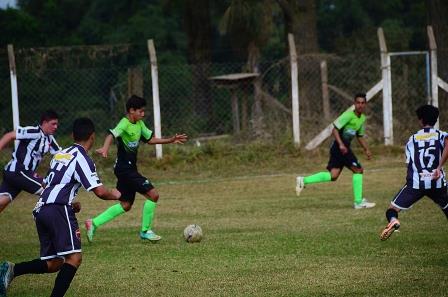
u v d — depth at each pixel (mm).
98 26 97500
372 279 20484
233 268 22312
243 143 50906
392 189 38750
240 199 37406
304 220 30891
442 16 56375
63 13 103562
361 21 101062
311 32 61062
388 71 50062
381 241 25609
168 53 91625
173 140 27469
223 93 72250
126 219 32938
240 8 63781
